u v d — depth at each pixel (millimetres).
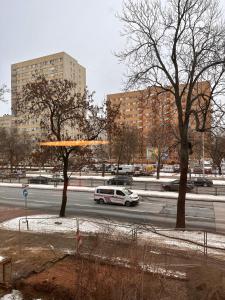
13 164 79875
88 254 8992
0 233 16125
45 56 108562
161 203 27875
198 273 8898
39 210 24609
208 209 24969
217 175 59312
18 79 113250
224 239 14922
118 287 7152
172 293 7730
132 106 89562
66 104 20062
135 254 8344
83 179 50375
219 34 16328
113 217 21734
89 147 21938
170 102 28812
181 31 16938
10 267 10164
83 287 7703
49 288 8500
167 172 66250
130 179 42188
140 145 68875
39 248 12633
